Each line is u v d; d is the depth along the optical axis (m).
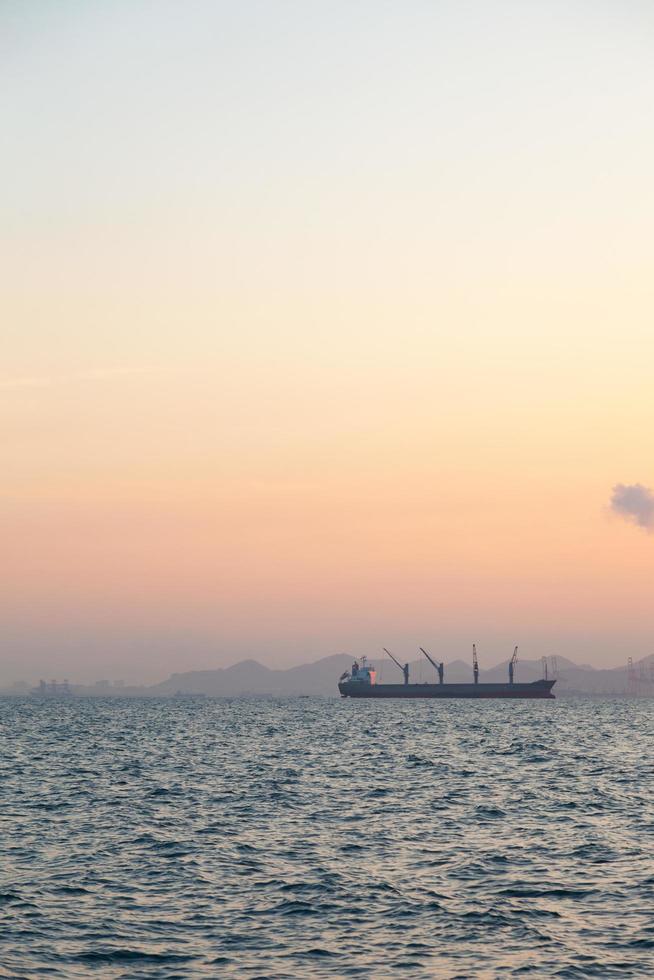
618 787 92.06
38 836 63.09
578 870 52.19
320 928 41.25
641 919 42.25
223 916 43.06
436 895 46.66
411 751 142.62
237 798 82.94
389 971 35.81
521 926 41.41
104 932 40.56
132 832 64.75
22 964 36.41
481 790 89.00
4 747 151.00
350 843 60.56
